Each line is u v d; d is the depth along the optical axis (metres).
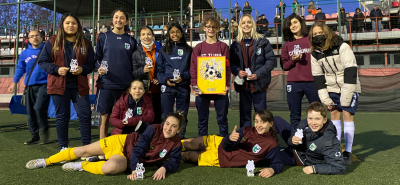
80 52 3.34
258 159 2.67
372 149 3.54
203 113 3.57
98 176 2.41
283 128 2.92
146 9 14.27
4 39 16.56
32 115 4.07
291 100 3.45
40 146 3.81
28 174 2.45
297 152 2.76
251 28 3.54
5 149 3.59
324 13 11.53
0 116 7.83
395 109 8.75
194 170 2.64
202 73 3.48
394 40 12.17
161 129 2.67
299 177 2.39
